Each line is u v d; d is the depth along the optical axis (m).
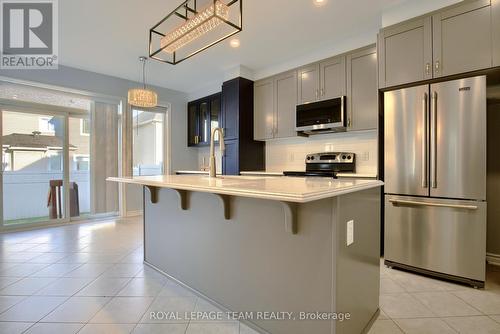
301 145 3.98
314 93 3.46
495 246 2.55
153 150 5.19
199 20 1.81
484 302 1.82
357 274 1.41
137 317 1.68
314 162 3.69
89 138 4.38
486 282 2.12
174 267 2.21
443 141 2.14
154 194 2.43
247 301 1.62
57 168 4.21
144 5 2.48
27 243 3.20
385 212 2.45
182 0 2.39
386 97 2.45
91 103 4.34
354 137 3.42
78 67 4.05
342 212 1.26
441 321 1.61
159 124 5.27
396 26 2.44
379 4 2.47
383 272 2.34
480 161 1.99
